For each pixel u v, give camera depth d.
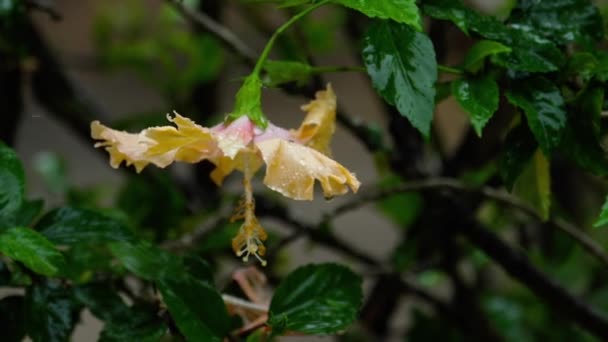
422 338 1.33
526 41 0.86
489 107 0.85
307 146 0.86
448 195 1.11
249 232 0.85
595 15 0.88
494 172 1.10
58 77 1.31
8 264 0.92
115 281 0.98
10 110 1.20
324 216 1.09
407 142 1.14
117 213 1.09
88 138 1.33
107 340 0.89
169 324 0.91
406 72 0.83
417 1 0.87
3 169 0.89
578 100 0.87
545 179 0.92
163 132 0.83
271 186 0.82
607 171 0.87
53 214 0.91
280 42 1.08
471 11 0.87
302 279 0.91
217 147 0.86
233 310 0.92
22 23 1.19
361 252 1.29
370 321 1.31
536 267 1.08
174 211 1.18
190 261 0.91
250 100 0.85
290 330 0.89
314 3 0.86
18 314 0.91
